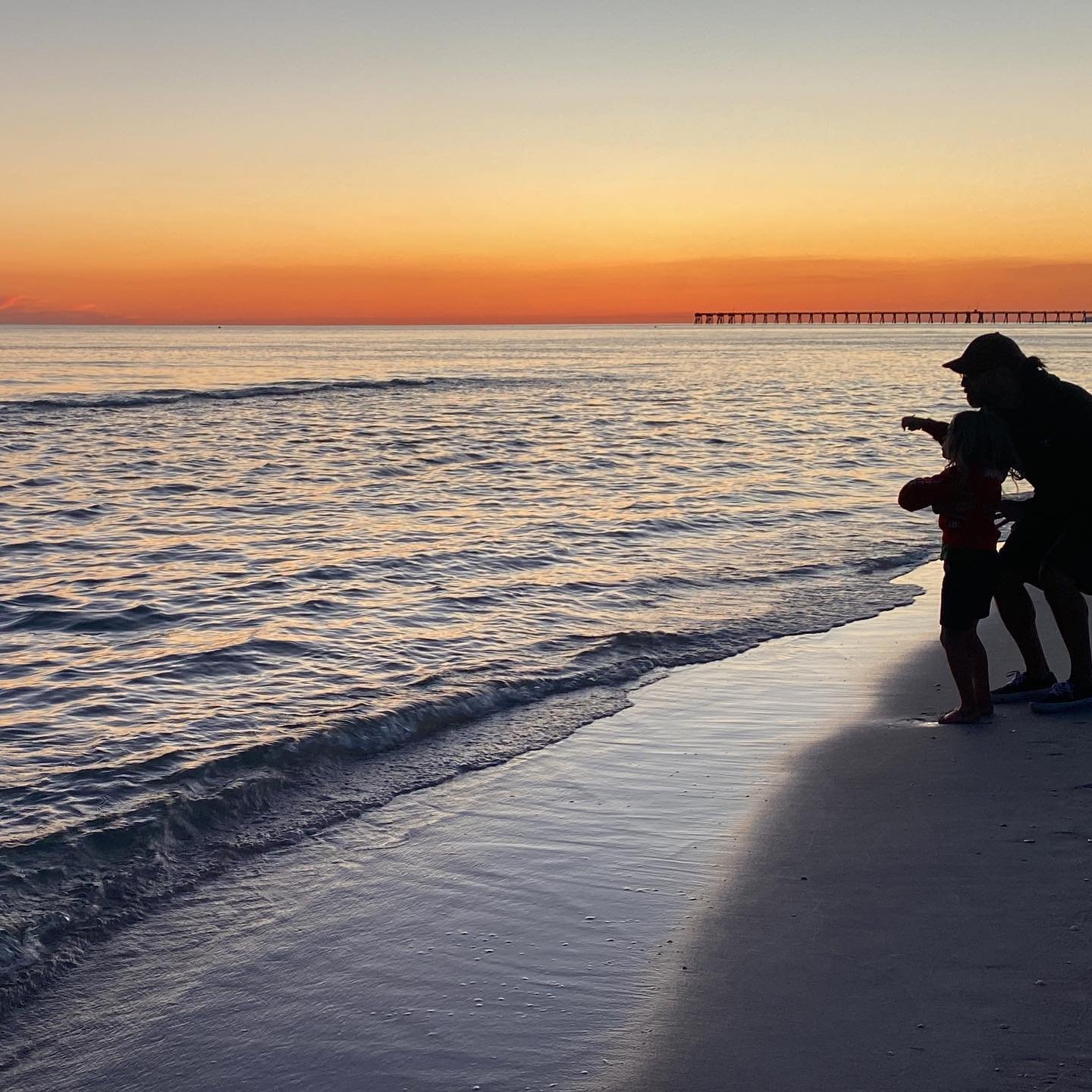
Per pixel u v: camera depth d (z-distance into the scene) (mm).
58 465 21969
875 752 6156
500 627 9391
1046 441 6113
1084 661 6520
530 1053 3424
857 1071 3207
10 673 8070
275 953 4133
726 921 4230
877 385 55250
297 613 9961
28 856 4898
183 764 6043
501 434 29094
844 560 12508
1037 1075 3127
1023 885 4379
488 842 5102
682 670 8164
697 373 70250
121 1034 3637
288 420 33250
